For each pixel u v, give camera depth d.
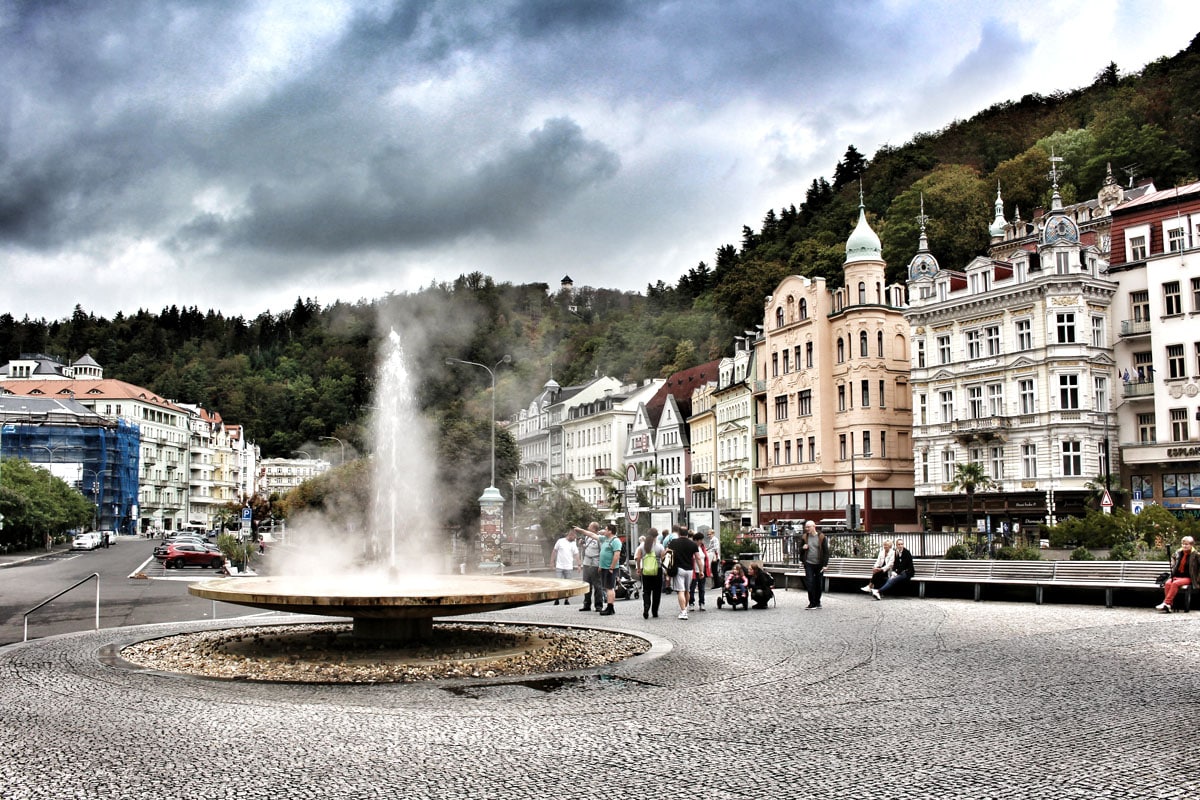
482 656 15.18
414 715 10.79
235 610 25.80
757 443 83.00
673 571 22.59
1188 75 118.19
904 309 67.50
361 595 15.00
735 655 15.62
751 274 118.69
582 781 8.04
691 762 8.65
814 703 11.45
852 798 7.51
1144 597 25.16
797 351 77.19
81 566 55.84
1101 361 58.03
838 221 128.12
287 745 9.33
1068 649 16.11
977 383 62.56
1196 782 7.90
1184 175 101.56
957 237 102.25
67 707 11.26
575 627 19.92
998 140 146.25
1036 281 58.47
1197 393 53.16
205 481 174.75
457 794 7.68
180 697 11.91
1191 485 53.69
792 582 34.22
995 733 9.78
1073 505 56.34
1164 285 55.53
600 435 112.12
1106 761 8.61
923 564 29.41
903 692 12.16
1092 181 108.31
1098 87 153.62
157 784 7.95
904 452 71.81
